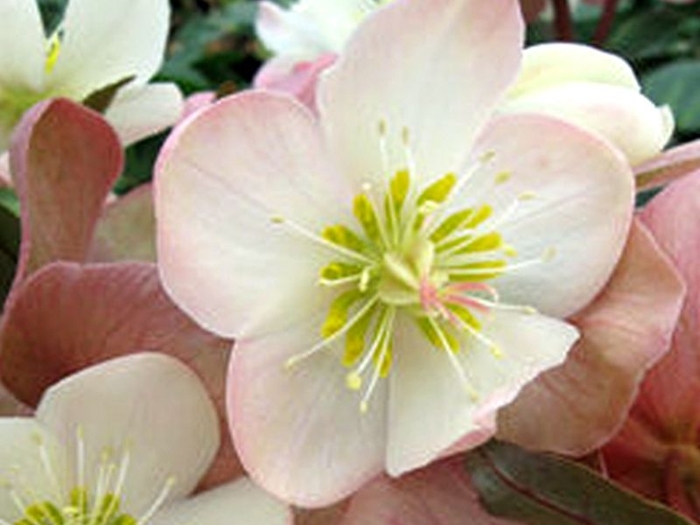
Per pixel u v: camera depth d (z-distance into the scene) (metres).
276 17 0.49
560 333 0.32
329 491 0.32
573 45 0.34
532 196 0.33
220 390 0.32
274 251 0.32
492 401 0.31
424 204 0.33
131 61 0.39
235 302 0.31
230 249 0.31
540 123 0.32
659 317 0.32
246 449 0.31
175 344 0.31
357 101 0.32
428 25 0.32
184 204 0.31
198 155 0.31
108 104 0.37
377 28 0.32
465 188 0.33
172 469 0.32
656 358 0.32
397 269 0.32
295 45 0.48
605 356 0.32
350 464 0.32
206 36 0.81
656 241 0.33
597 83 0.34
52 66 0.39
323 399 0.32
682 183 0.33
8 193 0.41
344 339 0.32
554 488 0.32
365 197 0.32
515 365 0.32
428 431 0.32
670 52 0.76
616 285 0.32
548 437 0.32
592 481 0.31
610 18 0.59
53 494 0.32
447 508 0.32
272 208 0.32
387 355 0.32
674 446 0.34
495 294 0.32
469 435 0.30
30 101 0.39
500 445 0.32
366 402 0.32
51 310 0.31
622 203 0.32
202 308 0.31
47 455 0.31
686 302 0.33
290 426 0.32
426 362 0.33
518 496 0.32
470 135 0.32
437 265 0.33
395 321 0.33
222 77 0.78
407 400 0.32
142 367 0.31
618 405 0.32
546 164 0.32
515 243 0.33
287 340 0.32
